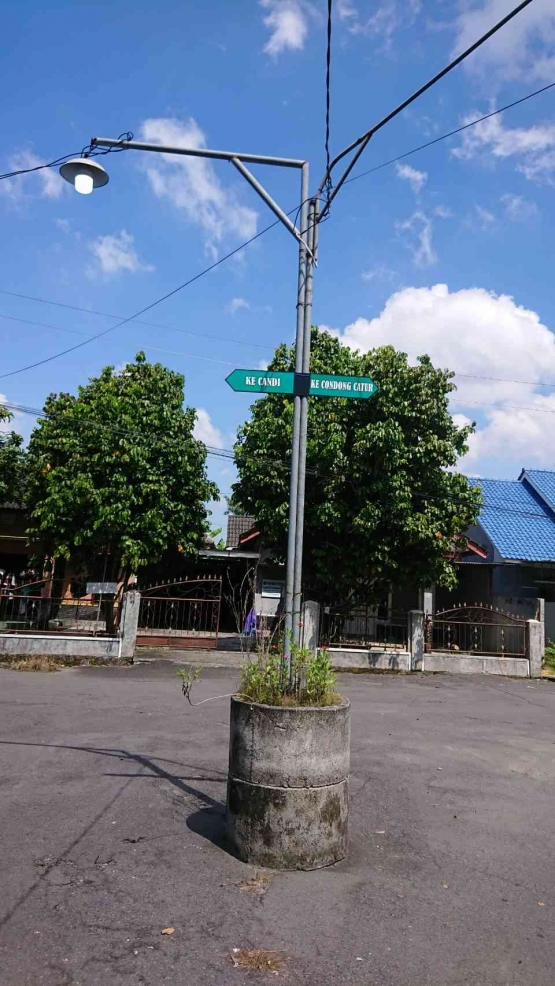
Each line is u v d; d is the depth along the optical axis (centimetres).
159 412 1836
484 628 1716
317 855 465
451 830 554
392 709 1083
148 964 341
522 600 2002
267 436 1675
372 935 381
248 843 464
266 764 466
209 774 665
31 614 1611
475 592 2223
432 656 1609
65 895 408
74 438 1802
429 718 1021
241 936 372
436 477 1617
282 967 345
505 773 734
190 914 393
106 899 405
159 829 518
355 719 979
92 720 892
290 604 542
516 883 459
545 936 389
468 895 438
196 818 545
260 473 1659
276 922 389
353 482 1598
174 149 669
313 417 1630
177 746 768
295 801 463
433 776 704
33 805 559
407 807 604
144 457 1767
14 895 405
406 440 1599
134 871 444
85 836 499
